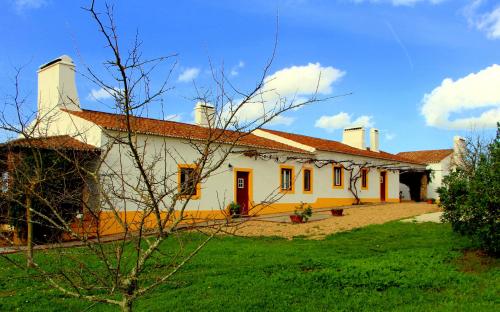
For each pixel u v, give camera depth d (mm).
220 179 22516
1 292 8883
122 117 4164
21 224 10414
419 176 43469
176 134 18734
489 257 11625
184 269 10633
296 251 13000
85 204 4070
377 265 10484
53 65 19312
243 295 8438
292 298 8281
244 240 15375
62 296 8602
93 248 3918
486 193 11156
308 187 29000
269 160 25672
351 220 20734
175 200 3889
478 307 7602
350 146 37281
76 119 17859
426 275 9641
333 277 9461
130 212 15070
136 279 3945
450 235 15164
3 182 5445
